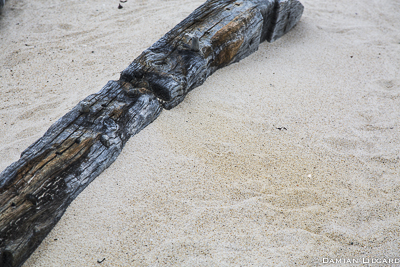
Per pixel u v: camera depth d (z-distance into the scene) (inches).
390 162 148.9
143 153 142.9
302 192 133.6
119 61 212.5
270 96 183.8
